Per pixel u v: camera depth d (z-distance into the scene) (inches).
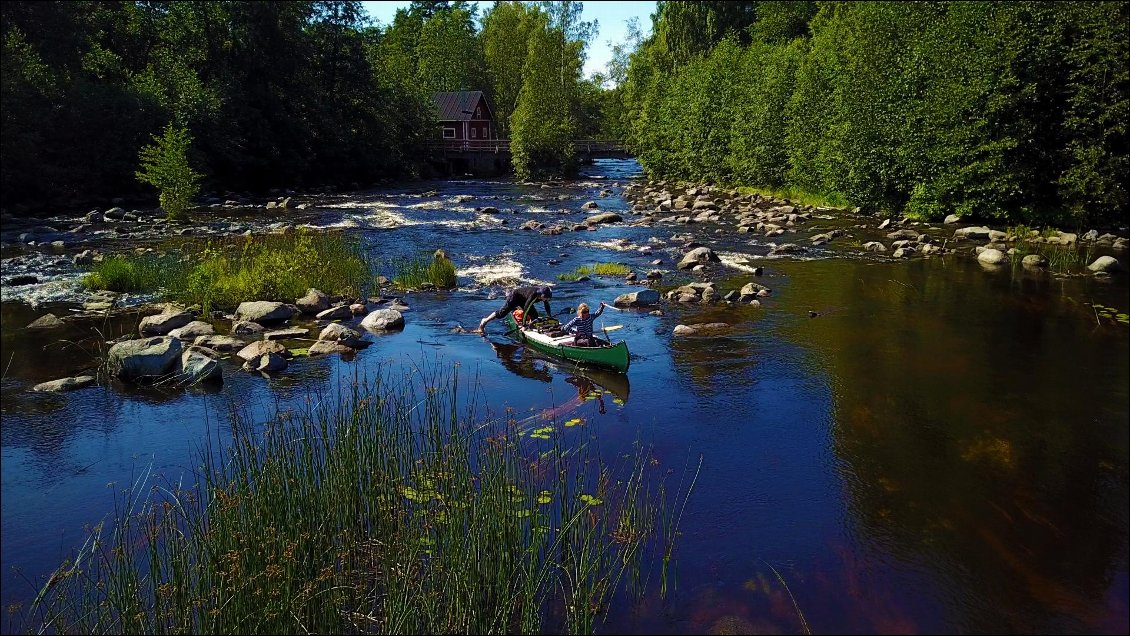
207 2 1622.8
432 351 490.3
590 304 617.0
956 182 997.8
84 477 304.8
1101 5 884.6
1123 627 223.0
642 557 251.9
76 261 742.5
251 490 246.7
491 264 783.1
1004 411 389.4
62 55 1525.6
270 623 193.5
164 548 236.1
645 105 2076.8
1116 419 377.7
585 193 1658.5
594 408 390.6
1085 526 279.3
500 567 225.3
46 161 1258.0
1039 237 900.6
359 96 1989.4
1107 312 580.7
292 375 432.8
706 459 330.3
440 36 3225.9
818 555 257.6
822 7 1993.1
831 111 1285.7
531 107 2171.5
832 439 354.6
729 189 1610.5
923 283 687.7
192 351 433.1
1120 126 880.3
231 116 1578.5
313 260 666.2
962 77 986.1
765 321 562.3
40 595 216.5
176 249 819.4
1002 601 235.3
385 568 222.1
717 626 218.1
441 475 268.1
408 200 1473.9
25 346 478.0
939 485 310.3
